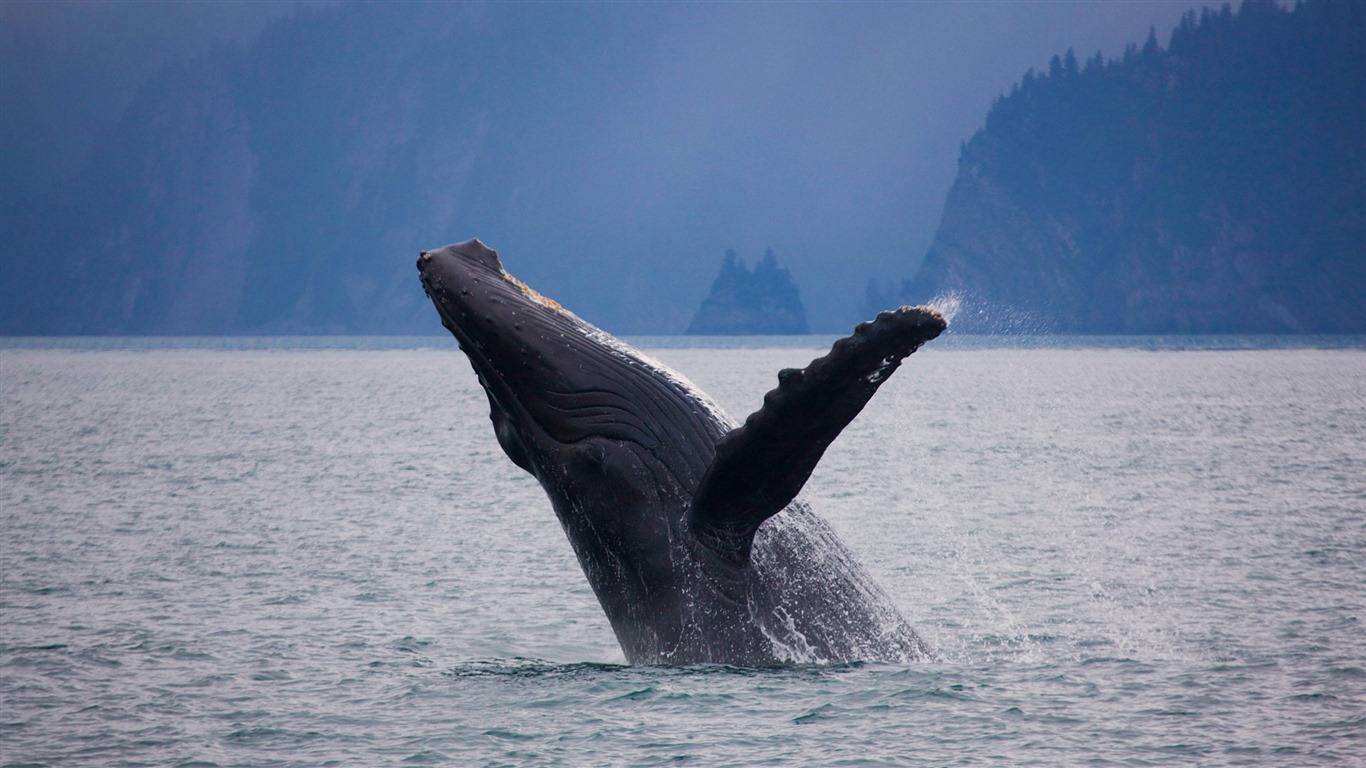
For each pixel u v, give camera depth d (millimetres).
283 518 137875
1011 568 103125
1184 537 120062
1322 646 71125
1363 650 69938
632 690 57469
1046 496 155750
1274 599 87562
